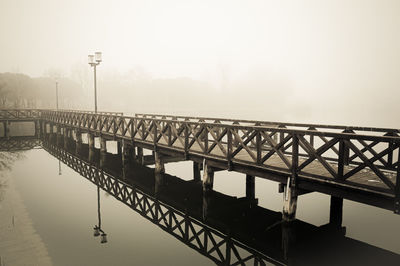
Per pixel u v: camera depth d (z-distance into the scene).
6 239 7.21
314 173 6.94
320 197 10.82
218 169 9.67
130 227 8.00
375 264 5.94
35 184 12.33
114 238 7.32
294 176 6.80
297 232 7.54
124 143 14.10
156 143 11.55
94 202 10.09
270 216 8.71
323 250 6.59
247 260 6.23
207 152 9.22
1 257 6.29
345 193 6.03
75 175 13.98
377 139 5.34
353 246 6.77
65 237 7.38
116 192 11.21
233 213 8.98
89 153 18.52
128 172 14.03
